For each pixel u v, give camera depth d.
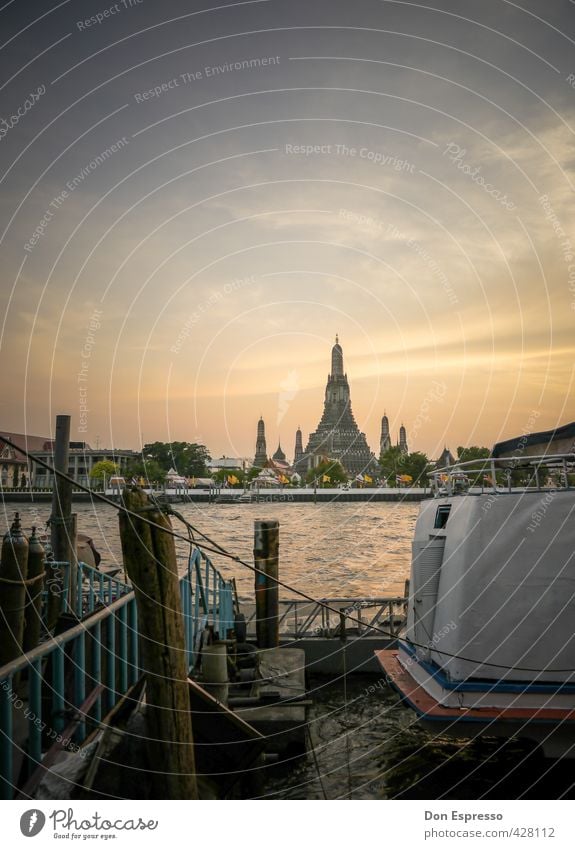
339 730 11.98
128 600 9.01
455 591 9.95
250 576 33.53
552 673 9.52
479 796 9.44
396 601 16.17
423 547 11.48
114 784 6.35
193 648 12.20
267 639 14.83
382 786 9.75
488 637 9.65
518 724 9.32
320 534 66.00
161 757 6.18
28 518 44.78
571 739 9.27
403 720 12.42
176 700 6.23
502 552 9.81
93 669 8.44
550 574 9.71
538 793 9.49
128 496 6.36
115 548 36.12
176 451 139.50
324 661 15.29
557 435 10.97
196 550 13.34
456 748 11.05
